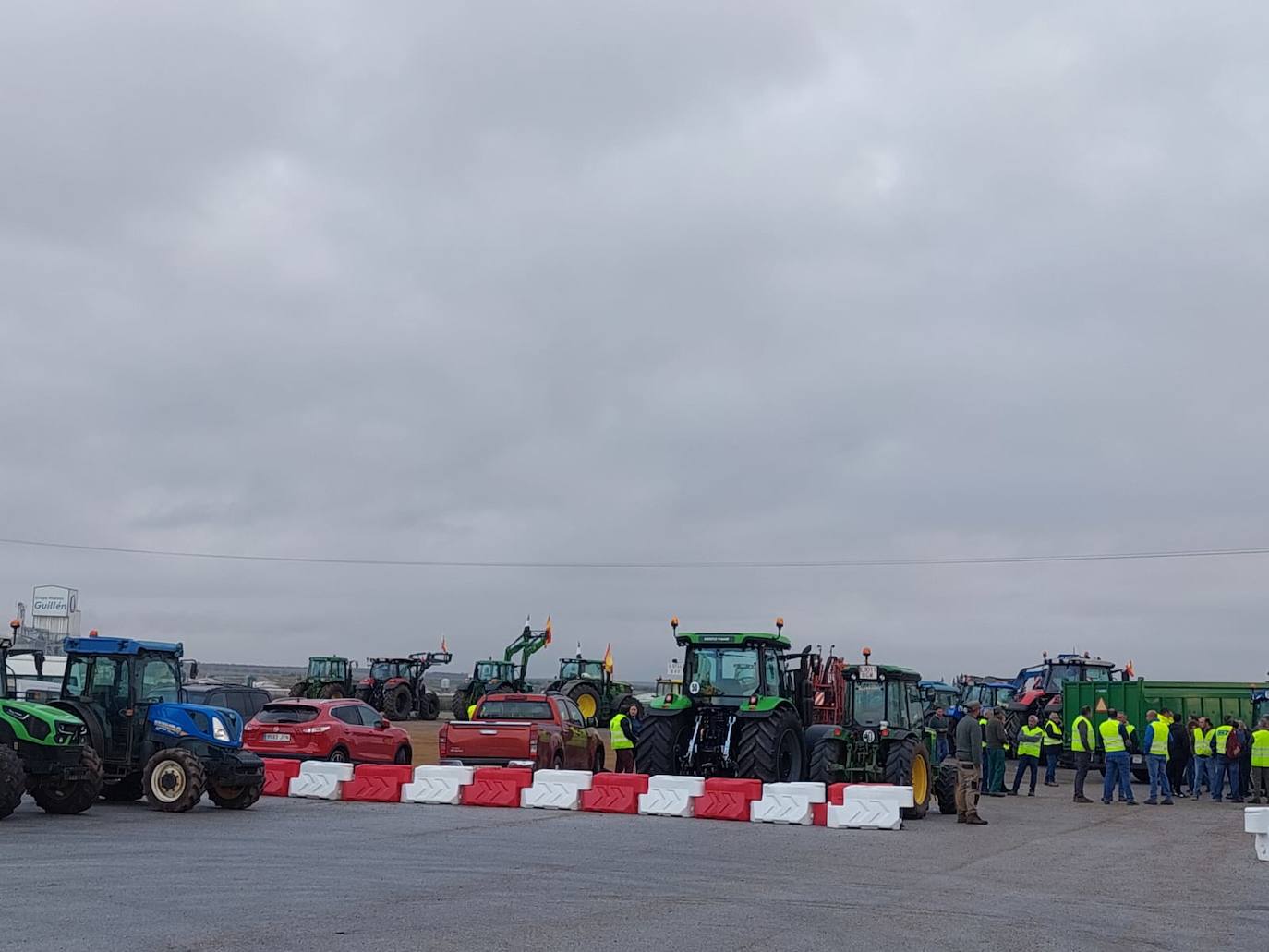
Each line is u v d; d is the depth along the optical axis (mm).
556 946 8742
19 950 8086
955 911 10898
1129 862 15273
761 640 21203
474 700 52531
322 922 9359
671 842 15922
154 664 19156
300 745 23750
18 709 16969
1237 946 9664
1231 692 32031
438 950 8430
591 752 26203
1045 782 31734
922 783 21297
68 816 17016
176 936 8664
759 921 10086
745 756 19984
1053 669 40219
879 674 22406
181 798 17875
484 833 16438
